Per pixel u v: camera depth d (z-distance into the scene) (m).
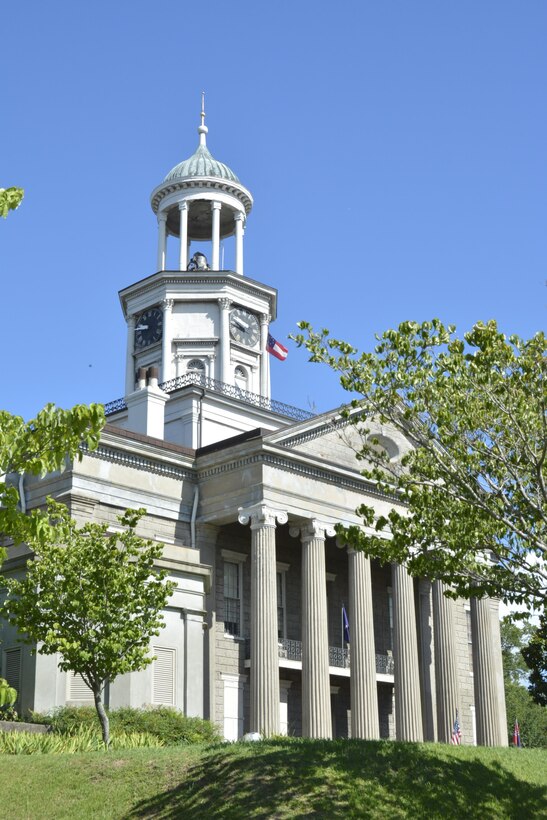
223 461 43.41
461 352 23.02
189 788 21.00
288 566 47.72
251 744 23.83
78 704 33.81
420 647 50.50
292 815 19.41
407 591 45.81
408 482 24.36
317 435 45.00
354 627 44.06
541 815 20.97
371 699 43.28
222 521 43.75
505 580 23.52
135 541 28.98
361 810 19.72
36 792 21.55
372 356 23.27
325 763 21.73
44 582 28.06
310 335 23.39
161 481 43.28
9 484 41.84
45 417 17.59
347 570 50.50
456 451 23.28
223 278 62.22
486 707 47.97
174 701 35.81
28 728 30.03
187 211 65.19
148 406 48.47
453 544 23.20
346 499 44.97
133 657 27.83
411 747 23.62
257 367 63.06
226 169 66.38
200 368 61.34
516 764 23.94
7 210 18.00
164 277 62.06
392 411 23.56
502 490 23.31
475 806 20.70
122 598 27.78
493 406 22.88
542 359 22.62
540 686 52.91
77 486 40.44
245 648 44.44
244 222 68.56
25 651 33.53
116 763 22.61
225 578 45.03
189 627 36.97
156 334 62.47
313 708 41.50
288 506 42.78
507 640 90.12
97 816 20.45
